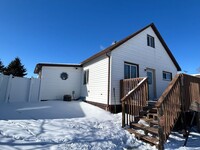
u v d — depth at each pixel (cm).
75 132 396
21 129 377
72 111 673
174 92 430
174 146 364
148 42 1030
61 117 560
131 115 516
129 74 851
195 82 527
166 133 373
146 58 967
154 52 1040
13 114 541
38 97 914
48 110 655
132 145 363
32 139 319
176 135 461
